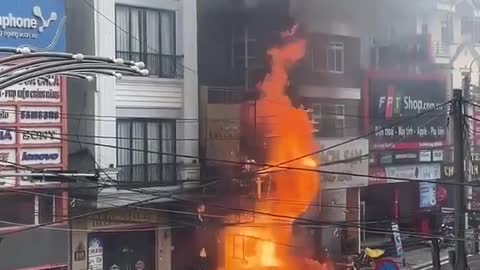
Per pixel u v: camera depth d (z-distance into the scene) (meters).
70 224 19.52
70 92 20.03
